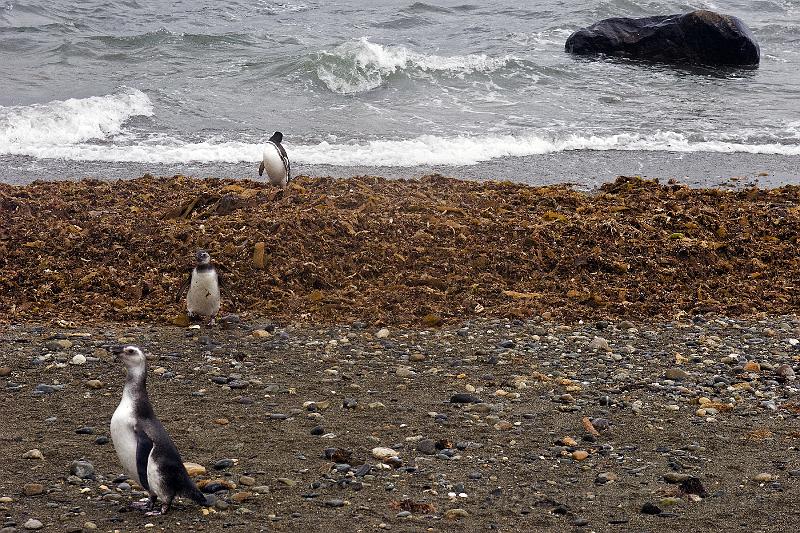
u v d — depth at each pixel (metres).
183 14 53.50
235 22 52.59
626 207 21.05
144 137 30.75
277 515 8.94
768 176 28.19
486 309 16.33
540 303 16.67
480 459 10.57
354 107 36.12
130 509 8.91
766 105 38.53
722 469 10.49
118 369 13.15
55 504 8.99
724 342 15.23
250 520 8.79
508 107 36.91
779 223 20.70
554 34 52.41
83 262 17.39
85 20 50.09
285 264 17.22
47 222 18.92
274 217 18.75
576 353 14.51
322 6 57.78
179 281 16.72
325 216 18.69
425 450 10.72
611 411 12.23
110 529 8.47
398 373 13.33
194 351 14.05
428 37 51.28
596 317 16.23
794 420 12.09
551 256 18.27
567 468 10.41
